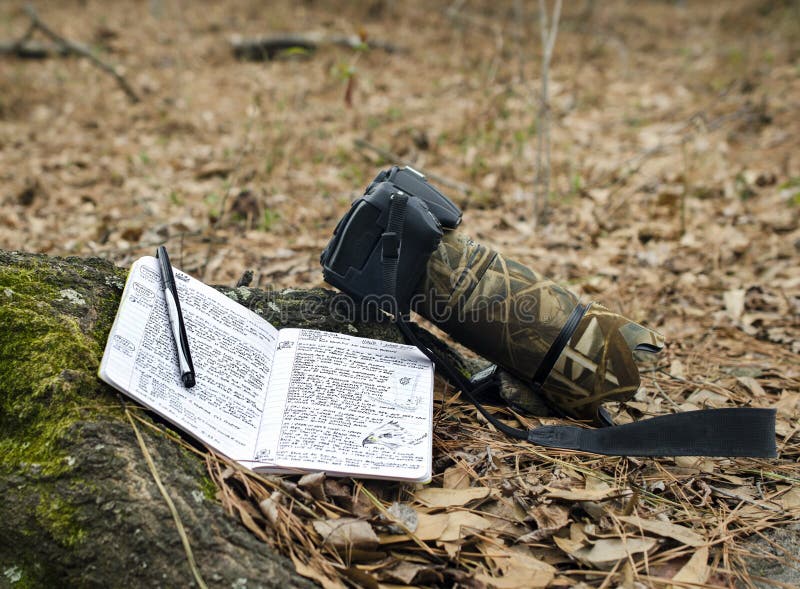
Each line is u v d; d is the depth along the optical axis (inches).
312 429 31.5
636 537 30.0
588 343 34.4
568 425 34.5
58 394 28.5
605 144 85.8
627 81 111.3
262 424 31.4
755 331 49.0
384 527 29.2
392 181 35.4
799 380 42.8
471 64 116.6
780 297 52.6
